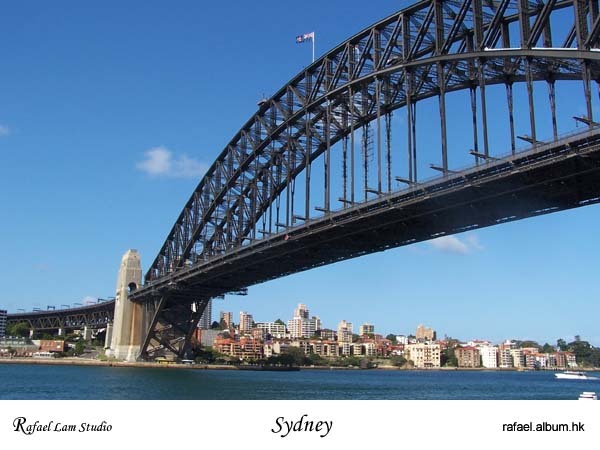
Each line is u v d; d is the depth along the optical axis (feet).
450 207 194.08
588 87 151.64
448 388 398.21
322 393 277.23
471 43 197.06
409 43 215.92
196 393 251.60
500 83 188.65
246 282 365.40
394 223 216.33
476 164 177.37
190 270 365.40
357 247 253.24
